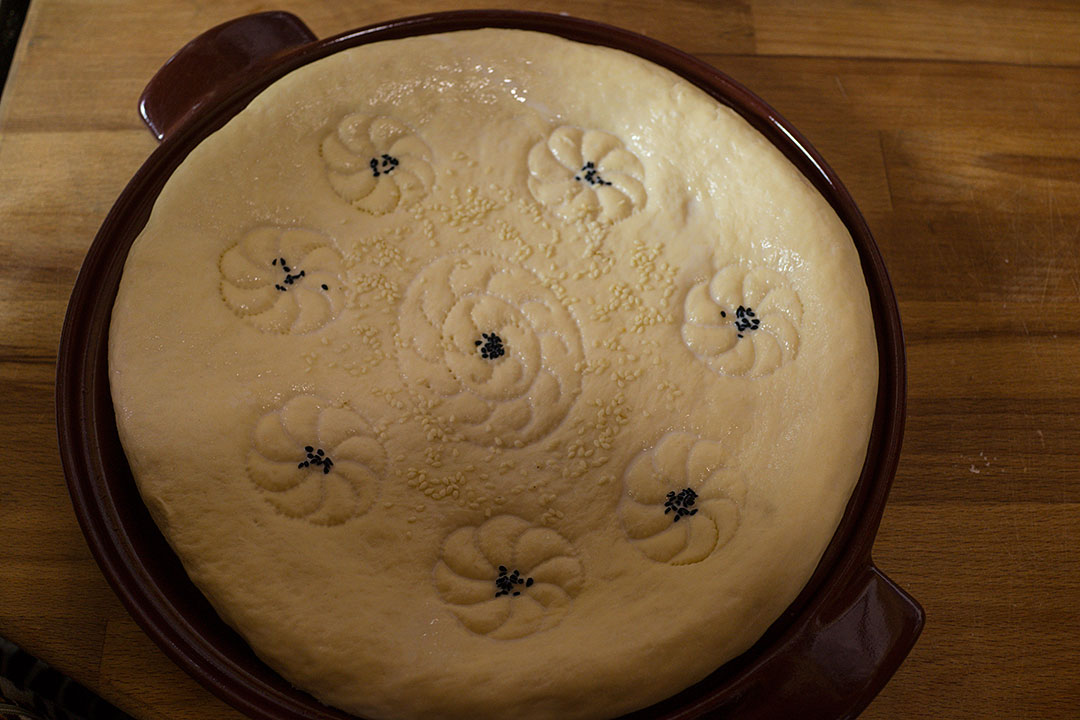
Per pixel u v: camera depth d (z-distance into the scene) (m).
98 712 0.64
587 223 0.65
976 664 0.66
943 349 0.72
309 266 0.63
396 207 0.65
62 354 0.62
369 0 0.78
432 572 0.60
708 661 0.58
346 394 0.61
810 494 0.60
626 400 0.62
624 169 0.66
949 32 0.79
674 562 0.60
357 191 0.65
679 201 0.65
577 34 0.69
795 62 0.78
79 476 0.61
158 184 0.66
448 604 0.59
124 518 0.61
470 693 0.57
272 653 0.58
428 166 0.66
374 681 0.57
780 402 0.61
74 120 0.74
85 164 0.74
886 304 0.65
